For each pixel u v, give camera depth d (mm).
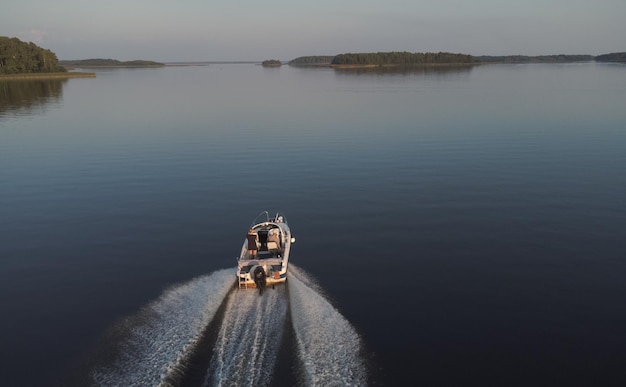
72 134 47938
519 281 17859
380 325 15055
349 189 29359
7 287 18125
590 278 17984
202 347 13023
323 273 18750
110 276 18938
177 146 41781
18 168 34875
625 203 25656
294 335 13398
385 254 20391
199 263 19984
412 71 196625
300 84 121688
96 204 27328
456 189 28766
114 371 12555
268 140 43969
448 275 18438
